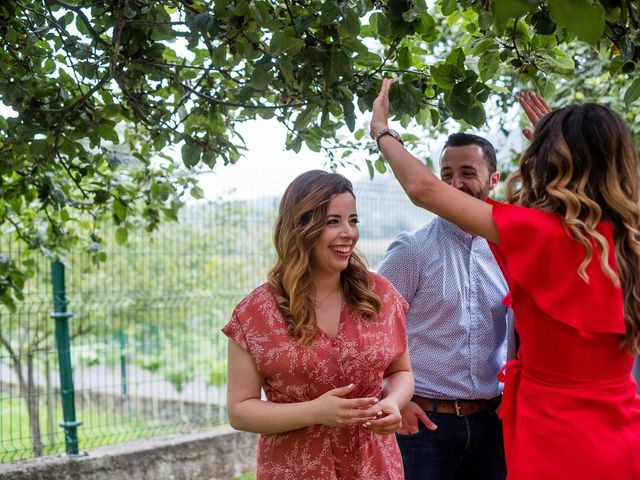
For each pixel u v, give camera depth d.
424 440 3.12
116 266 6.55
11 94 3.15
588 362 2.07
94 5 3.02
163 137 3.33
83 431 5.99
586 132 2.10
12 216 5.18
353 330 2.55
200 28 2.60
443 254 3.19
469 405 3.15
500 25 1.23
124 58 3.02
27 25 3.23
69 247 5.03
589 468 2.02
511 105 5.75
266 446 2.54
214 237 6.75
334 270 2.56
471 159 3.15
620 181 2.10
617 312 2.02
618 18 2.53
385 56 3.03
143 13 2.96
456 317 3.16
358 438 2.52
